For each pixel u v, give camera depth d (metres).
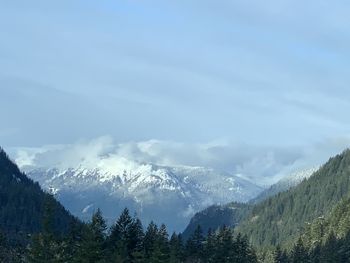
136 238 107.94
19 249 107.50
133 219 109.38
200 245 129.50
